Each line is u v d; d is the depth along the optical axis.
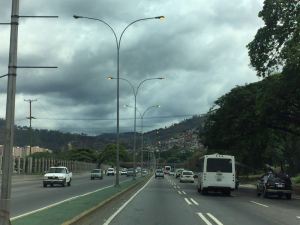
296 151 69.44
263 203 29.48
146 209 23.34
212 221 18.25
